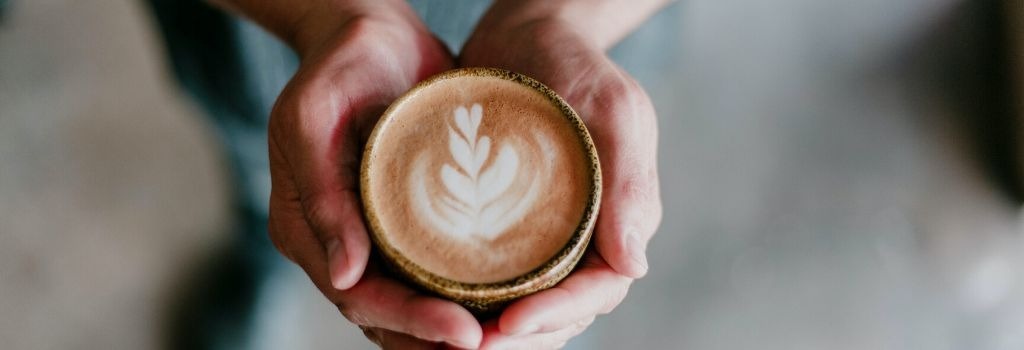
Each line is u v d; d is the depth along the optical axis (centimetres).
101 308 82
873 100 89
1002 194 84
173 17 60
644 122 49
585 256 47
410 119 47
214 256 85
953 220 83
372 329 49
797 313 80
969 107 88
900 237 83
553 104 47
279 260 79
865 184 85
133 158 89
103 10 94
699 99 89
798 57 91
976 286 81
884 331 79
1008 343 78
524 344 46
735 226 84
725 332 79
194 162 89
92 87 92
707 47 91
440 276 44
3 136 88
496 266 44
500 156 46
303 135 47
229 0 55
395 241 45
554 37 51
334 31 51
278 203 50
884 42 91
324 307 82
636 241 46
